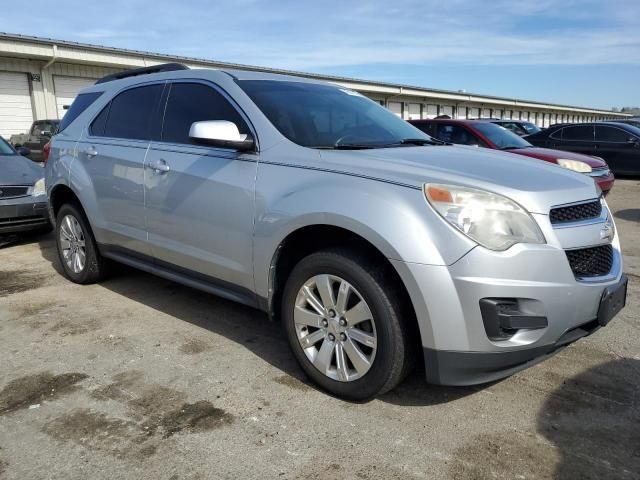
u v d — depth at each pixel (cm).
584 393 289
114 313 413
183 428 259
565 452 239
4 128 1839
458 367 247
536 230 246
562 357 331
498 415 269
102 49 1925
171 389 296
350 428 258
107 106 450
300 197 282
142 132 402
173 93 388
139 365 325
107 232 429
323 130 335
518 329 244
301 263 288
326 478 223
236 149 317
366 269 260
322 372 287
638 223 762
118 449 243
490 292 236
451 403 280
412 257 242
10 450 243
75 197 470
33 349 349
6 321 398
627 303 422
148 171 379
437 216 243
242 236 314
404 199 252
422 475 225
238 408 276
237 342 358
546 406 277
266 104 336
